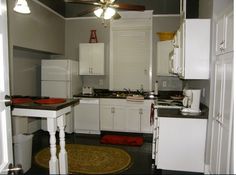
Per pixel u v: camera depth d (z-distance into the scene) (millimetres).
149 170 3041
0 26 1549
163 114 2805
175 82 4969
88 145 4031
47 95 4668
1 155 1548
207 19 2795
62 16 5172
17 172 1657
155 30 4973
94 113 4723
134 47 5145
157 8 4918
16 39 3490
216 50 2559
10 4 3316
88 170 3035
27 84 4496
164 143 2818
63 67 4598
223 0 2633
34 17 4004
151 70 5047
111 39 5215
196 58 2834
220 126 2273
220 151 2246
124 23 5113
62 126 2543
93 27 5258
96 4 3260
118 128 4680
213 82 2656
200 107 3141
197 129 2756
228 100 2037
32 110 2354
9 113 1675
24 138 3047
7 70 1655
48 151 3719
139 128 4594
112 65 5262
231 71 1975
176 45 3496
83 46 5043
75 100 2758
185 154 2795
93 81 5340
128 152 3701
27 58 4484
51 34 4672
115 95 4809
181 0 3711
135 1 4938
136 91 5160
